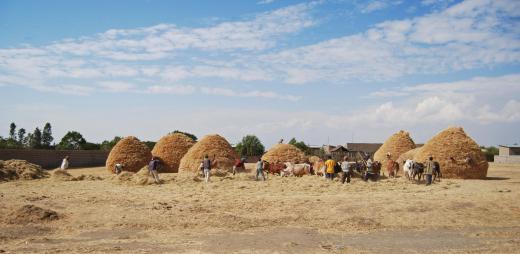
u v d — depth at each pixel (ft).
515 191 61.41
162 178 78.69
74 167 144.46
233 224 43.04
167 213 46.91
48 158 141.18
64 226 41.88
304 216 46.24
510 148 236.63
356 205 50.24
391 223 43.98
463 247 35.68
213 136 95.91
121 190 66.33
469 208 49.24
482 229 42.19
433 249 34.99
